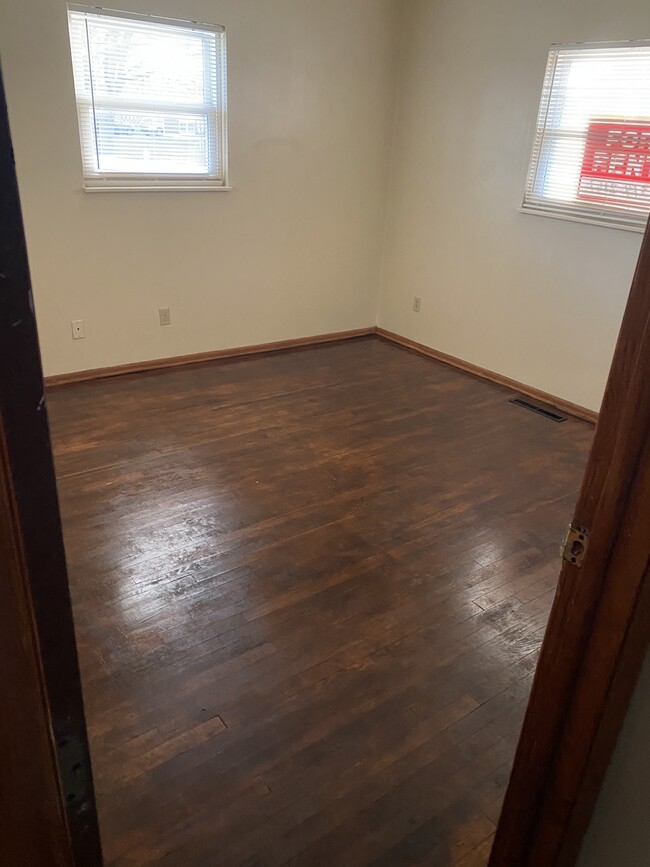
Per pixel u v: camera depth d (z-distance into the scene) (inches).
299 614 84.3
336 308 193.0
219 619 82.6
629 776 36.6
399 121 179.3
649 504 30.4
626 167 133.3
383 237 193.6
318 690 73.2
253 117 157.0
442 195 172.1
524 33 144.1
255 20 148.5
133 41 136.4
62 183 137.6
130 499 107.2
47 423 23.9
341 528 102.8
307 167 170.4
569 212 144.9
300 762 64.9
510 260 159.0
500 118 153.3
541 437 138.5
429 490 115.2
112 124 140.7
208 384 156.6
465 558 97.2
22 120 129.2
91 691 71.5
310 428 136.6
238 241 166.6
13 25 122.6
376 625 83.2
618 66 130.5
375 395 156.3
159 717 68.9
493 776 64.6
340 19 160.6
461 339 176.2
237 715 69.6
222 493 110.5
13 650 25.5
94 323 152.2
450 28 159.2
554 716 37.7
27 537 24.6
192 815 59.4
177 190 151.9
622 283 138.1
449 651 79.7
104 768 63.2
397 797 62.0
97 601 84.4
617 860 38.6
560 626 36.1
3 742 26.8
